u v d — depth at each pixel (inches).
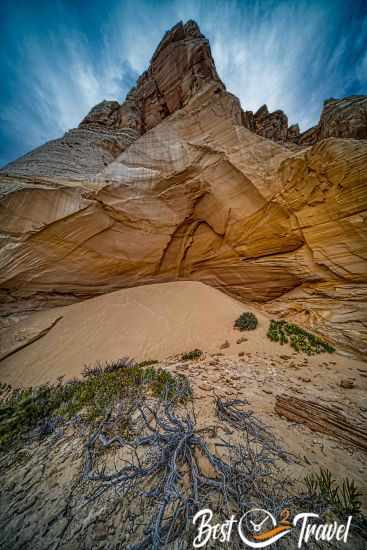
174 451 80.7
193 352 261.7
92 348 293.6
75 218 380.2
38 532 61.6
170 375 171.6
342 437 99.7
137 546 53.8
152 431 100.7
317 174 322.7
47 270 384.5
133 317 364.8
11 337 315.9
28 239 357.1
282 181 366.6
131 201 420.5
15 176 386.6
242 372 194.2
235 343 287.0
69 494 72.6
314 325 326.6
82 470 82.0
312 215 339.0
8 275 351.6
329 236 326.0
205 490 69.2
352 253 306.7
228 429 103.4
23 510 69.2
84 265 411.8
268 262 411.2
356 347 264.7
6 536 61.6
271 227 388.8
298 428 108.3
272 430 104.7
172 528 57.2
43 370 256.5
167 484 69.0
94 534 58.8
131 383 162.2
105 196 402.0
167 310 383.2
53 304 402.9
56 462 89.0
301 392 155.7
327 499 65.1
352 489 67.6
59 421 121.1
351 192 295.0
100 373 220.1
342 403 137.9
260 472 75.3
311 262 357.7
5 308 355.9
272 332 308.2
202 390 151.6
